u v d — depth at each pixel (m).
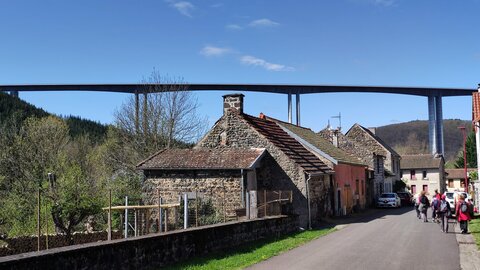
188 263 11.41
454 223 24.72
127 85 88.94
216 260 12.00
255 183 23.11
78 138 56.22
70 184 21.06
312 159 28.00
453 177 88.81
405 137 164.25
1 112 57.56
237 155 22.86
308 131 37.16
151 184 22.92
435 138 96.50
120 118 42.09
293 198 24.22
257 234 16.41
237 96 25.72
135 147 40.34
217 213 21.22
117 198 23.89
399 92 97.88
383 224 24.92
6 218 23.92
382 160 54.38
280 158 24.64
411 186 78.81
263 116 30.05
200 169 22.06
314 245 15.69
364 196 42.44
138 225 21.30
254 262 11.88
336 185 31.41
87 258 8.70
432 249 14.61
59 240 19.91
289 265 11.52
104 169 38.53
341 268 11.16
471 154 88.88
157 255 10.77
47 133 41.72
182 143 41.53
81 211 20.56
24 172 33.41
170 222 21.20
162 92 41.81
